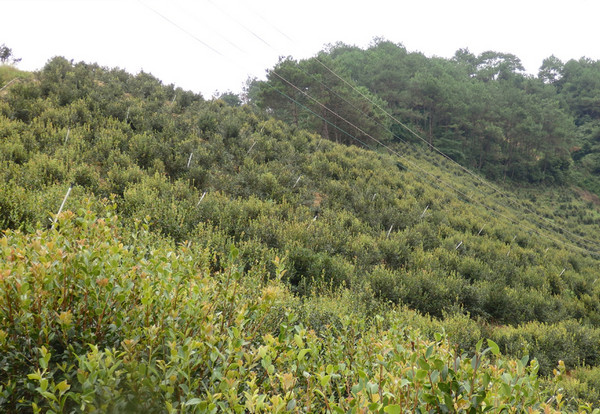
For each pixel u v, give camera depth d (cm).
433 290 963
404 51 8288
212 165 1400
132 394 172
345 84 3991
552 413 163
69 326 188
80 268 208
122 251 237
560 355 817
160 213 781
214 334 206
